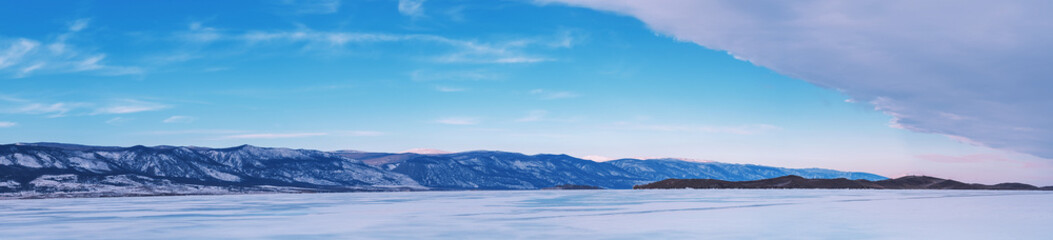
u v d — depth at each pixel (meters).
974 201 60.31
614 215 39.72
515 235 28.44
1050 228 30.91
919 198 70.00
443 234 29.06
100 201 74.19
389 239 27.30
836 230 29.98
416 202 64.00
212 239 27.45
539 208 48.84
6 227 33.03
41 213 44.50
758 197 74.38
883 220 35.28
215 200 75.56
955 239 26.83
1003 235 28.17
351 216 40.09
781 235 28.03
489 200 69.25
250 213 43.53
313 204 59.31
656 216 38.62
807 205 51.78
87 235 29.16
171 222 35.75
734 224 32.94
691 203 56.59
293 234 29.36
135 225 33.84
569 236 27.95
